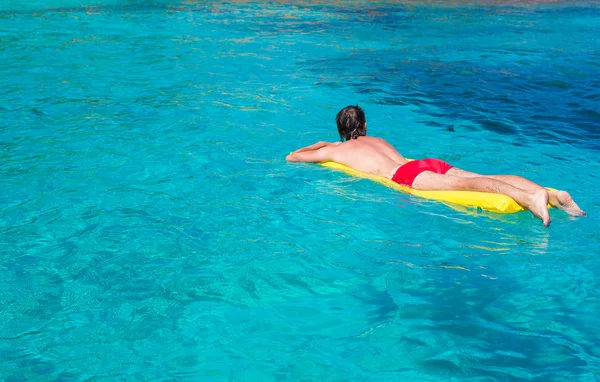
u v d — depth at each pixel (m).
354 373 2.45
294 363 2.51
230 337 2.70
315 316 2.86
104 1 16.12
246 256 3.46
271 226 3.87
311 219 3.98
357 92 7.75
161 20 13.27
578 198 4.47
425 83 8.38
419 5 17.19
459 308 2.92
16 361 2.51
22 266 3.31
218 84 7.90
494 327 2.76
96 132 5.79
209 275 3.24
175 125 6.08
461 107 7.16
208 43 10.82
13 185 4.46
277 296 3.04
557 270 3.30
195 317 2.85
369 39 11.83
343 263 3.39
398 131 6.20
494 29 13.46
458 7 16.98
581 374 2.42
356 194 4.42
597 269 3.32
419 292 3.08
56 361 2.51
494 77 8.82
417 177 4.52
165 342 2.65
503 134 6.14
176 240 3.64
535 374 2.43
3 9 14.34
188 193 4.39
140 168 4.87
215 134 5.84
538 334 2.71
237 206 4.17
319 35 12.10
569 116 6.84
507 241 3.69
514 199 4.07
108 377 2.42
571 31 13.37
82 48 10.09
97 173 4.75
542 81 8.62
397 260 3.43
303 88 7.86
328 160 5.04
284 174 4.80
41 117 6.27
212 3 16.34
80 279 3.18
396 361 2.52
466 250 3.56
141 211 4.06
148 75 8.32
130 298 3.01
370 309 2.92
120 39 10.97
